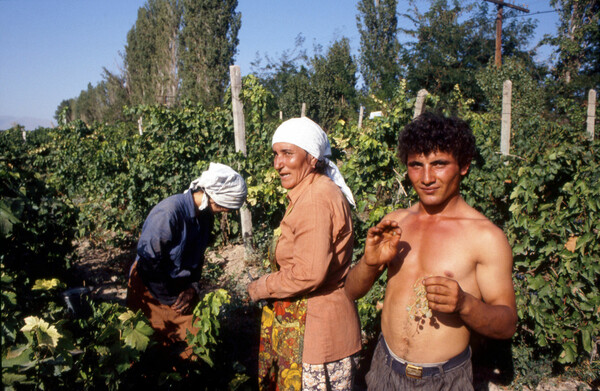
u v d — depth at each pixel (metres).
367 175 4.66
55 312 2.10
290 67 31.20
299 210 2.03
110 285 5.35
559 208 3.31
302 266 1.96
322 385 2.08
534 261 3.32
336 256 2.08
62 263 3.49
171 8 39.19
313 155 2.11
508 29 28.83
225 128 8.01
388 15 32.97
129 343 1.99
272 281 2.10
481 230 1.49
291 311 2.11
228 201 2.61
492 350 3.51
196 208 2.64
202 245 2.81
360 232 4.70
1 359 1.54
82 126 14.81
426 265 1.56
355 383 3.28
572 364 3.46
